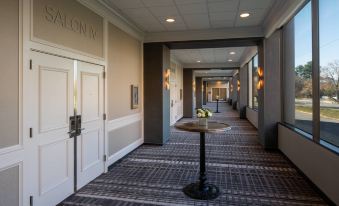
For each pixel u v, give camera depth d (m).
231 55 10.17
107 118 4.49
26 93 2.61
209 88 35.22
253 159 5.21
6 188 2.40
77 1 3.55
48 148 2.98
